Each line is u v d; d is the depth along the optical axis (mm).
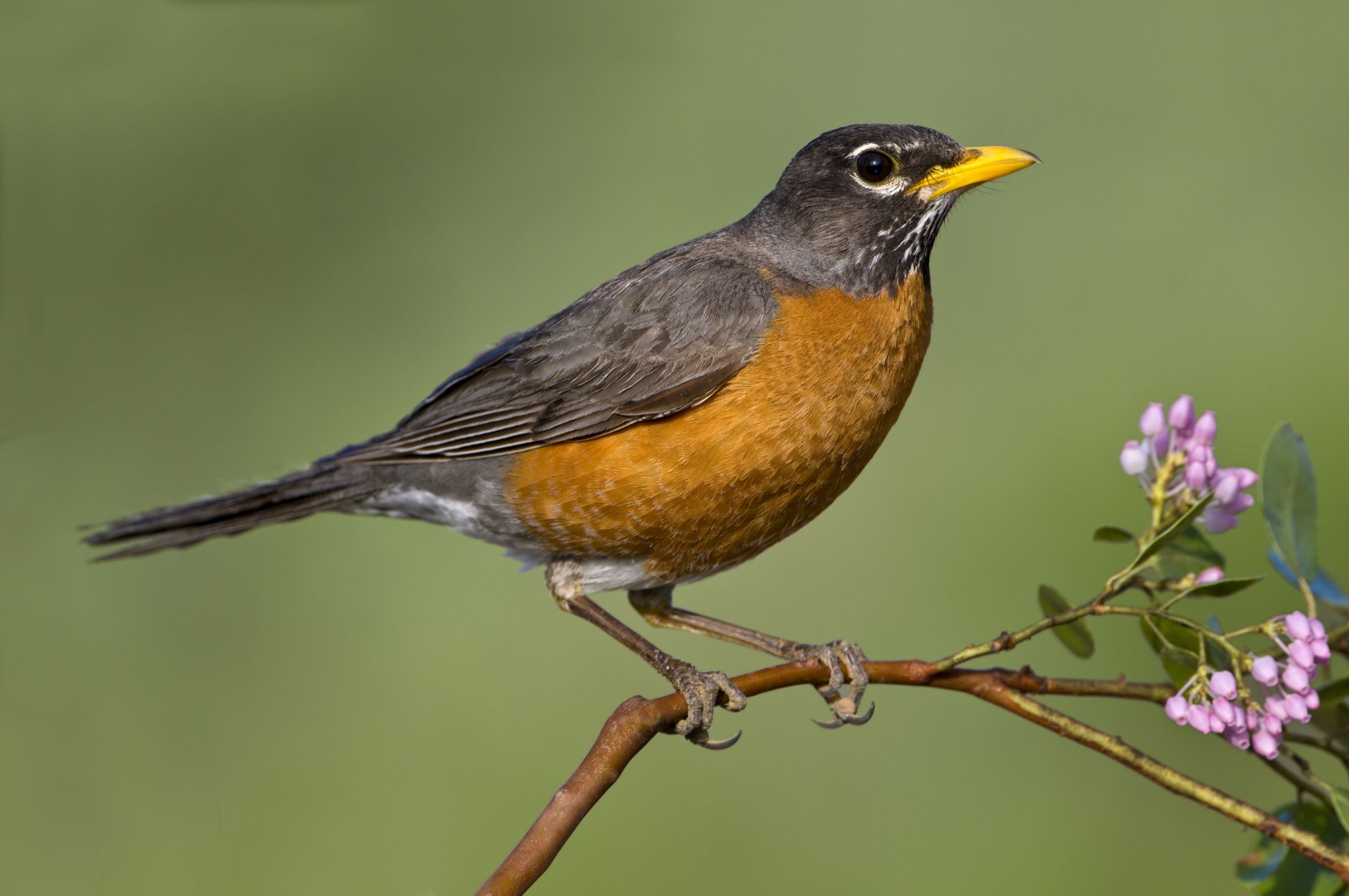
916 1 14883
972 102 14695
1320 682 5555
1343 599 5398
